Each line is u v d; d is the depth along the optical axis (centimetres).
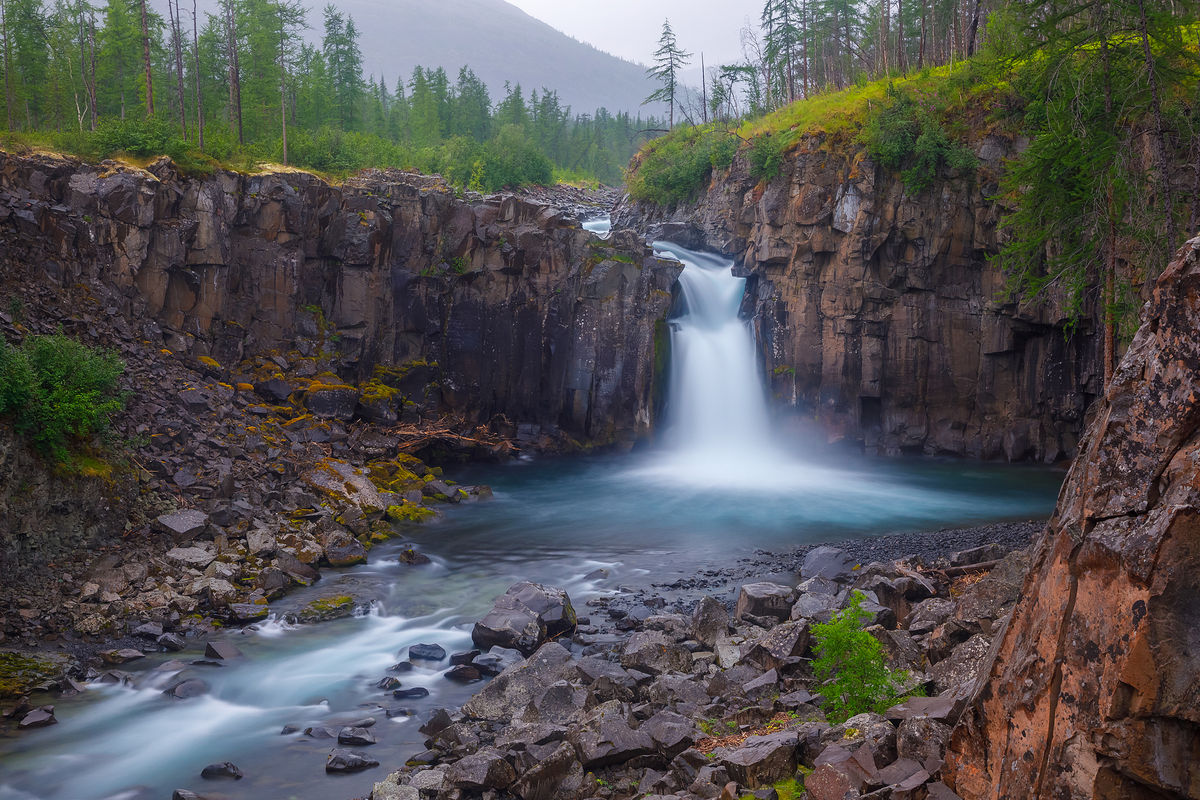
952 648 1459
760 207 4606
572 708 1453
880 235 4225
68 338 2589
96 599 2016
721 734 1286
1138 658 633
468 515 3148
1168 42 2492
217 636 1936
